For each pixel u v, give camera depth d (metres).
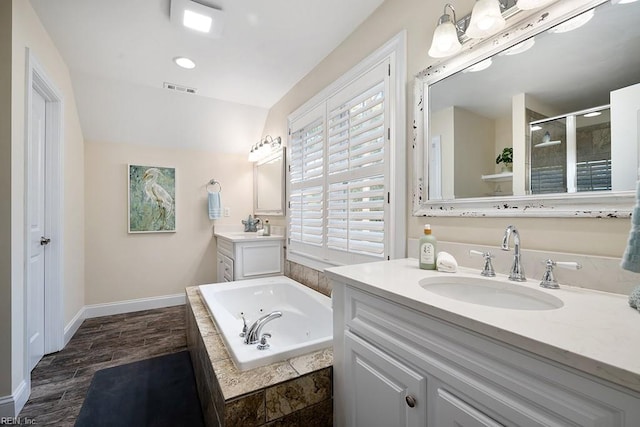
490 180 1.22
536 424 0.60
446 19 1.23
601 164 0.91
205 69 2.57
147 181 3.38
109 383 1.92
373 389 1.05
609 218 0.90
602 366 0.50
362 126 1.96
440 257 1.25
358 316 1.15
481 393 0.70
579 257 0.96
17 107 1.59
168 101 3.12
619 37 0.88
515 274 1.06
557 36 1.02
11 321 1.54
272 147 3.35
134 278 3.35
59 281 2.33
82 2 1.73
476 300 1.11
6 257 1.52
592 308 0.77
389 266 1.36
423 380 0.86
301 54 2.34
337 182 2.17
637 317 0.70
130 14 1.84
